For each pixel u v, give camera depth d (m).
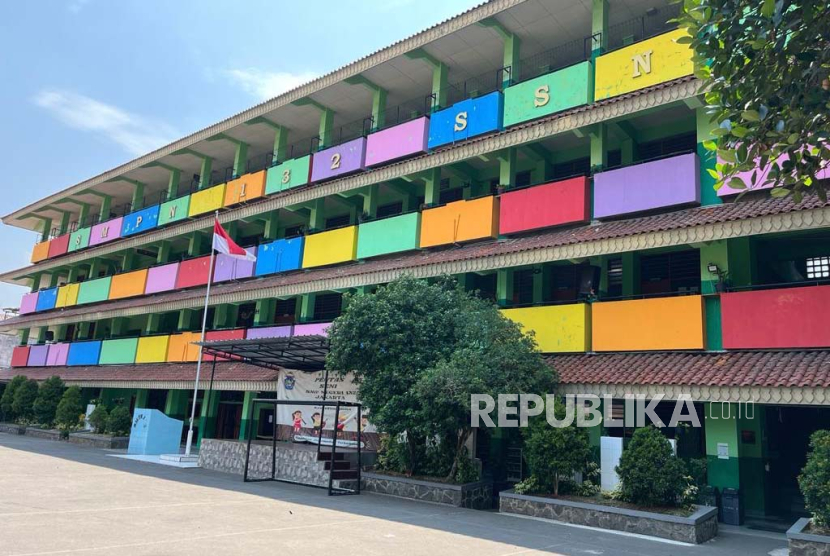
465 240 18.81
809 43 6.23
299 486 15.93
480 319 15.20
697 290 15.66
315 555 7.92
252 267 26.23
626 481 12.05
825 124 6.26
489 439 16.88
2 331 43.69
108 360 31.86
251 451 18.44
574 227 16.75
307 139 28.52
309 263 23.69
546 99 17.92
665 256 17.14
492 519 12.16
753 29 6.28
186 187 34.31
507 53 19.52
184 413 29.41
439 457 15.45
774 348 12.61
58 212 41.44
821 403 10.85
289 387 20.98
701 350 13.62
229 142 29.34
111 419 26.33
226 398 29.28
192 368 26.42
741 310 13.09
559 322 15.92
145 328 33.28
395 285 16.22
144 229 32.62
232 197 27.84
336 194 23.42
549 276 18.88
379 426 15.08
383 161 21.81
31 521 9.09
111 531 8.69
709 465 13.25
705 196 14.62
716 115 6.85
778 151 6.57
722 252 14.13
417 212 20.45
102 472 16.59
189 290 29.64
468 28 19.53
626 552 9.45
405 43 20.97
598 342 15.17
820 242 14.84
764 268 15.30
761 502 13.84
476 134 19.25
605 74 16.84
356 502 13.54
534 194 17.53
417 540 9.41
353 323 15.27
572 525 11.92
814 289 12.28
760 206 13.16
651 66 15.91
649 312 14.49
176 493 13.32
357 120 26.31
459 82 22.61
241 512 11.20
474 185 21.28
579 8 18.22
